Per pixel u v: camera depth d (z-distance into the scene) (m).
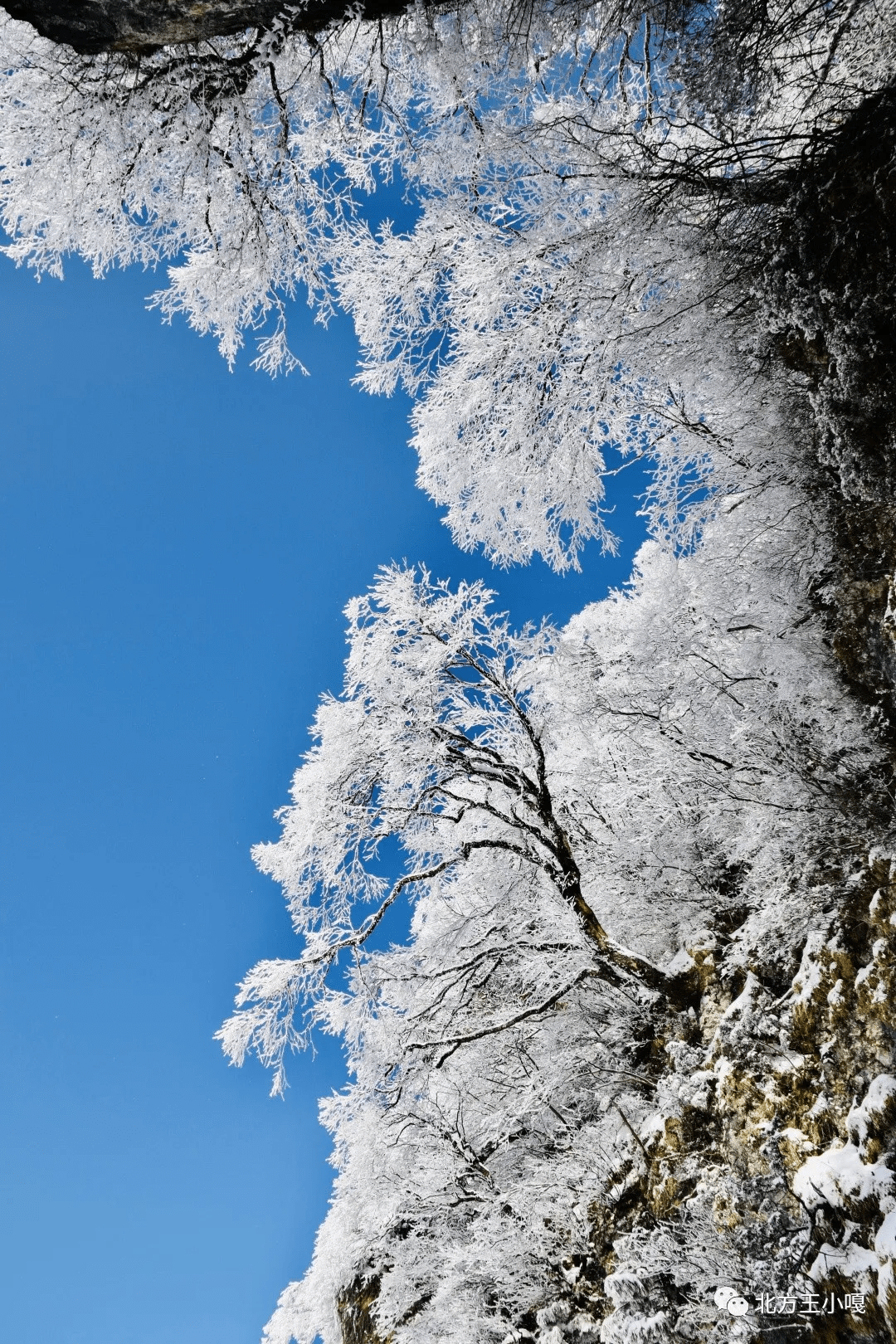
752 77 5.36
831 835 5.80
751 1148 5.79
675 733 7.94
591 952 8.25
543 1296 7.65
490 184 6.98
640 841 8.21
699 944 7.81
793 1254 4.98
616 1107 7.75
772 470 6.26
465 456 7.96
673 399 7.70
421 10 5.74
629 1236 6.57
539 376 7.49
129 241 6.11
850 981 5.52
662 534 7.68
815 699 5.94
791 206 5.38
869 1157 4.83
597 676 8.61
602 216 6.99
